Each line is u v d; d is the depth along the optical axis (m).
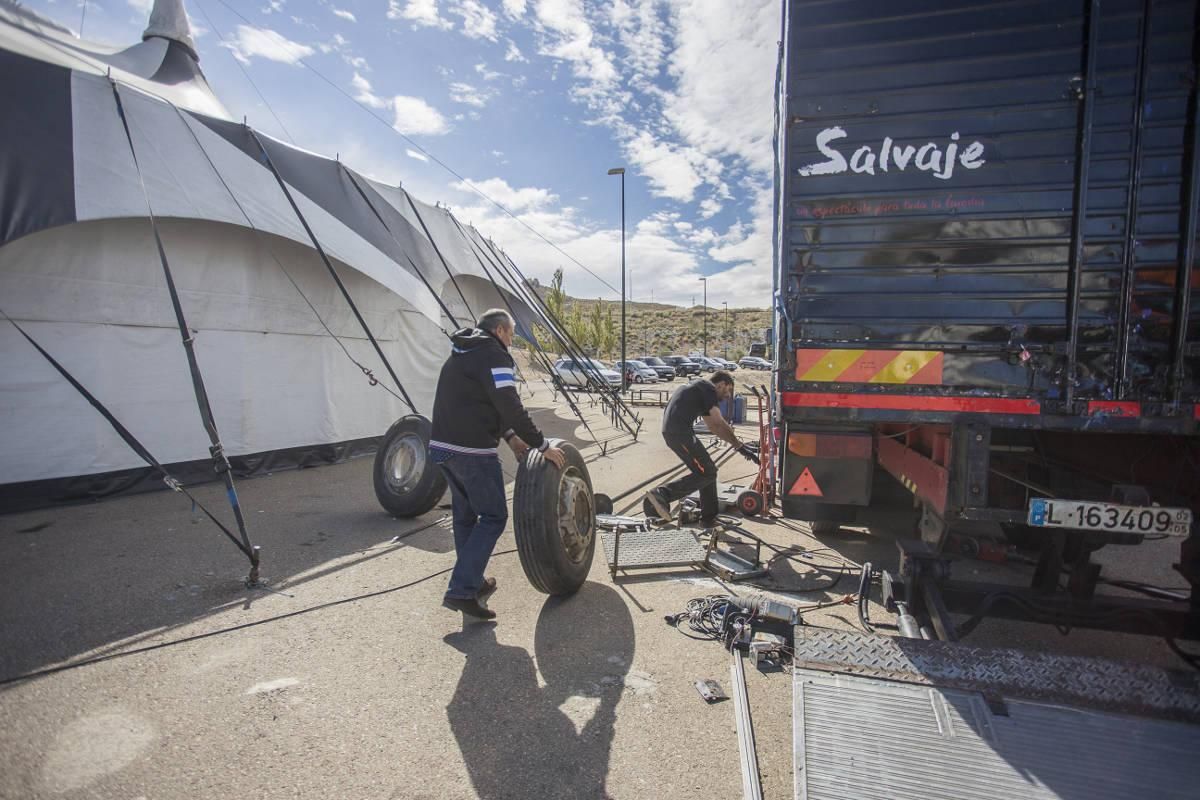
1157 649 3.59
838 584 4.52
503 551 5.29
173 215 6.77
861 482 4.17
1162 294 2.98
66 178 6.02
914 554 3.40
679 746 2.66
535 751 2.61
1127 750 2.23
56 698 2.91
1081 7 3.02
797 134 3.38
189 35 11.42
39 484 6.49
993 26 3.12
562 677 3.19
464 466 3.77
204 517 6.15
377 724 2.78
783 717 2.86
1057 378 3.11
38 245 6.45
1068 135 3.07
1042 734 2.30
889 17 3.23
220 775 2.43
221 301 7.97
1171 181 2.95
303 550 5.16
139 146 6.78
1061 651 3.56
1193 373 2.97
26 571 4.57
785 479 4.29
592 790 2.39
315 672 3.21
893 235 3.28
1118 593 4.44
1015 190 3.13
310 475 8.52
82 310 6.77
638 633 3.69
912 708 2.44
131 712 2.82
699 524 6.01
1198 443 3.21
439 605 4.08
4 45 6.31
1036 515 2.94
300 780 2.41
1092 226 3.04
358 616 3.89
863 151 3.30
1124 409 3.03
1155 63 2.94
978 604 3.33
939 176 3.21
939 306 3.24
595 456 10.51
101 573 4.54
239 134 8.04
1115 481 3.54
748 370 48.47
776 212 4.17
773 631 3.53
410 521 6.11
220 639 3.54
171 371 7.52
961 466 3.26
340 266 9.44
